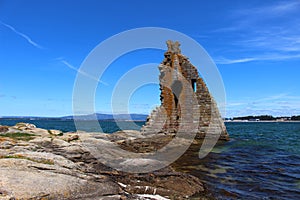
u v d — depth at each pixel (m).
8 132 25.81
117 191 10.56
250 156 22.94
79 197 9.31
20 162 11.70
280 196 12.49
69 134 27.31
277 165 19.36
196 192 12.48
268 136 51.19
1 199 7.98
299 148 29.83
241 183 14.39
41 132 27.25
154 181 13.06
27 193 8.66
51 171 11.46
